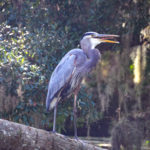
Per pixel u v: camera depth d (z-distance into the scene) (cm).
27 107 986
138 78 1556
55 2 1268
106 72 1536
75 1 1294
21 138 620
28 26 1186
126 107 1546
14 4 1225
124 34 1342
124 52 1435
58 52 1080
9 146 612
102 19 1325
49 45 1049
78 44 1227
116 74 1518
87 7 1370
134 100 1641
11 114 1045
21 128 624
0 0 1205
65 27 1168
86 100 1077
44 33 1101
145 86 1719
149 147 1448
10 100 1039
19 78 929
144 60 1530
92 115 1137
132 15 1341
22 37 1023
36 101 997
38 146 642
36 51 1016
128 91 1552
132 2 1350
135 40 1463
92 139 1455
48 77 1009
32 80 1008
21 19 1213
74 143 698
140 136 1448
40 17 1214
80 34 1312
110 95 1524
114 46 1337
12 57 885
